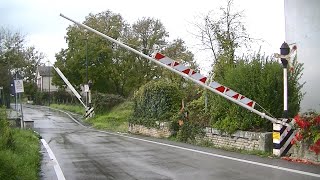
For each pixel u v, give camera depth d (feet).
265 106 44.57
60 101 244.42
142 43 170.91
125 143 58.39
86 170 35.47
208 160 38.96
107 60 172.65
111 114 126.82
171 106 69.77
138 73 168.14
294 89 45.52
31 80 308.40
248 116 45.24
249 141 43.91
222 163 36.83
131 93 159.84
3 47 211.00
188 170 33.99
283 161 36.58
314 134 35.32
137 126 79.46
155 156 43.24
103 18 177.17
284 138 39.04
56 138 70.33
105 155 45.27
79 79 181.47
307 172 31.19
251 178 29.66
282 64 42.32
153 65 167.02
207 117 53.47
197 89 69.72
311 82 47.16
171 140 60.70
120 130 90.74
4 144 38.86
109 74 172.65
